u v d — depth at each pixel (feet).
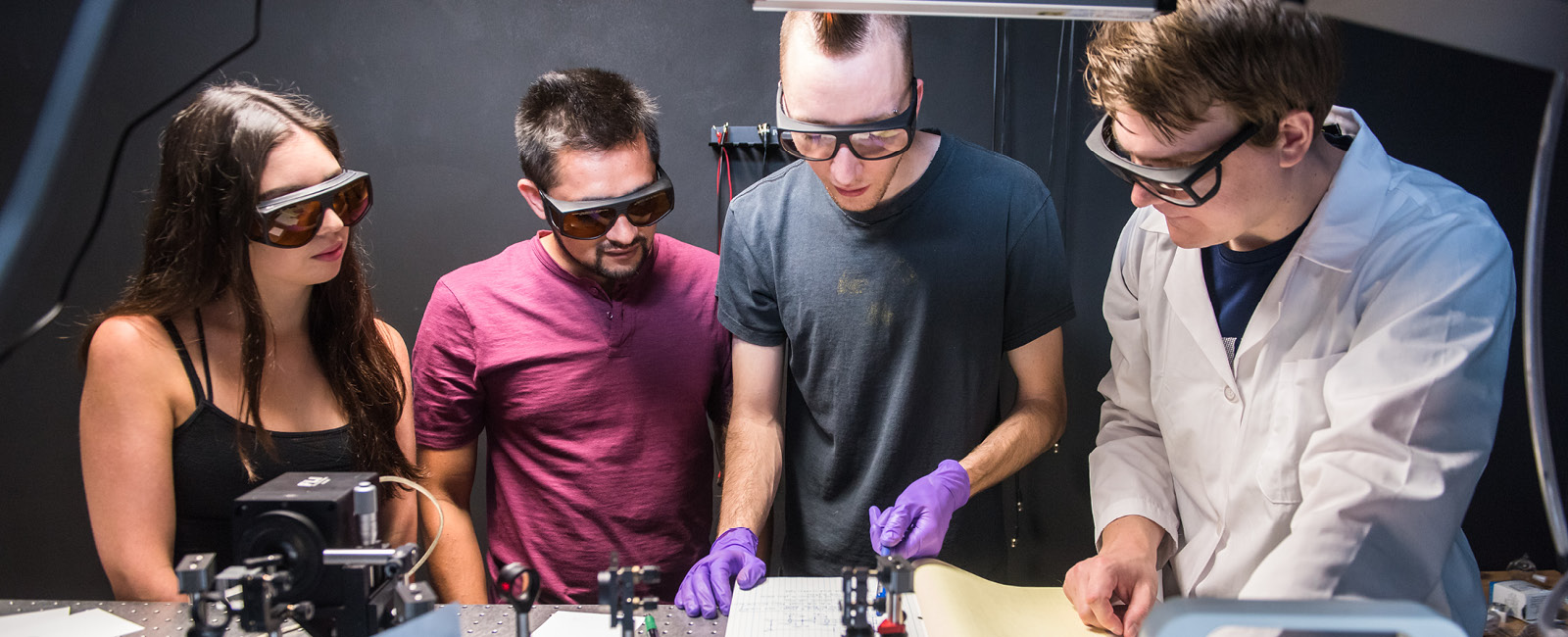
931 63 8.48
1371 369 3.74
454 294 6.33
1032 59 8.44
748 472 5.76
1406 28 2.55
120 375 4.68
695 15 8.53
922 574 4.40
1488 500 8.86
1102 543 4.89
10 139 8.52
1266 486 4.26
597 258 5.91
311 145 4.82
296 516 3.67
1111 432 5.46
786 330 6.07
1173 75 3.50
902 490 5.99
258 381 4.85
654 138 6.05
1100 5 3.17
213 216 4.67
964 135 8.57
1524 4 2.40
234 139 4.58
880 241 5.76
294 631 4.17
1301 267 4.22
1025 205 5.81
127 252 8.64
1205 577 4.66
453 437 6.34
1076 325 8.81
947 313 5.75
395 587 3.69
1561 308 8.57
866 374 5.87
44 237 2.40
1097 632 4.23
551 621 4.39
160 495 4.74
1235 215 3.91
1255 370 4.39
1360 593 3.51
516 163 8.70
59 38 8.42
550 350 6.14
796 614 4.35
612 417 6.17
